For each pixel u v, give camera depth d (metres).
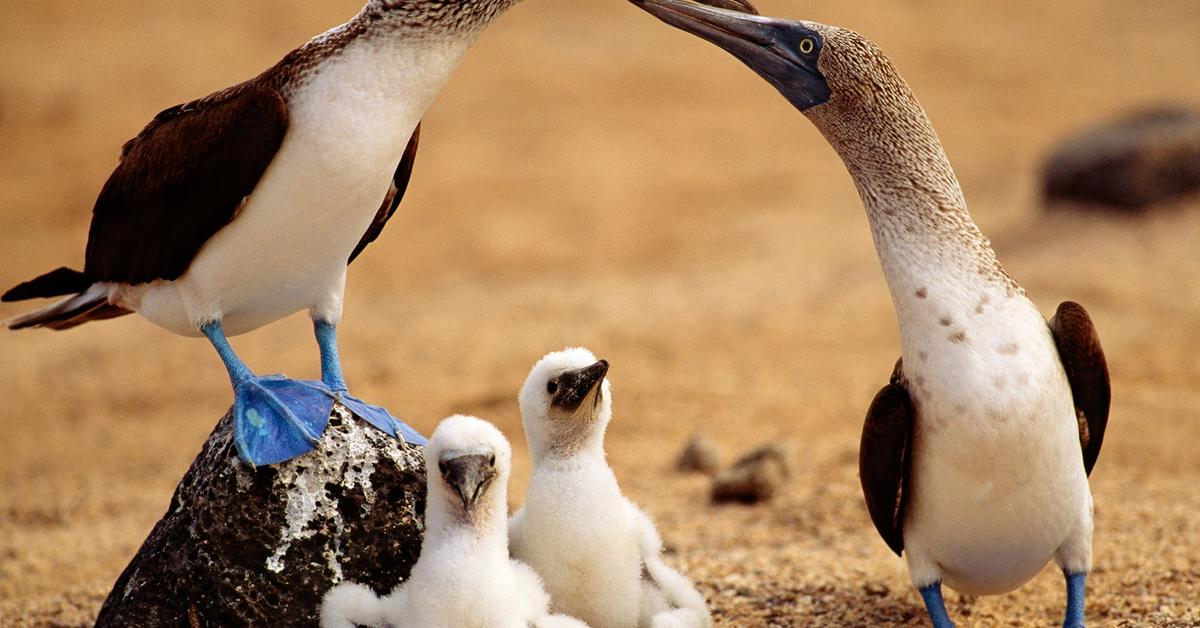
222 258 8.16
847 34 8.06
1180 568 10.20
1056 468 7.51
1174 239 26.02
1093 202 28.09
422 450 8.20
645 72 46.75
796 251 29.41
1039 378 7.38
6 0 47.69
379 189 8.10
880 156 7.86
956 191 7.86
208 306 8.39
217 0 50.31
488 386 19.69
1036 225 28.27
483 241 30.95
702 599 8.47
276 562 7.77
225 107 8.05
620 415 18.14
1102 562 10.55
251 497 7.76
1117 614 9.32
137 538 13.92
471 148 38.56
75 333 25.64
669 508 13.84
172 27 47.38
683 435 17.17
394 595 7.66
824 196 34.75
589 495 8.00
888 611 9.73
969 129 41.44
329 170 7.84
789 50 8.12
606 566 8.00
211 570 7.72
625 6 53.84
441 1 7.82
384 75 7.85
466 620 7.23
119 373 22.38
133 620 7.79
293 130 7.82
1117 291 23.12
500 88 44.72
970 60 49.84
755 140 40.47
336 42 7.92
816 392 19.05
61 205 32.47
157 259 8.32
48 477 17.02
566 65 47.25
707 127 41.59
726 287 26.41
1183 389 18.06
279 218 7.97
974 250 7.65
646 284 27.31
